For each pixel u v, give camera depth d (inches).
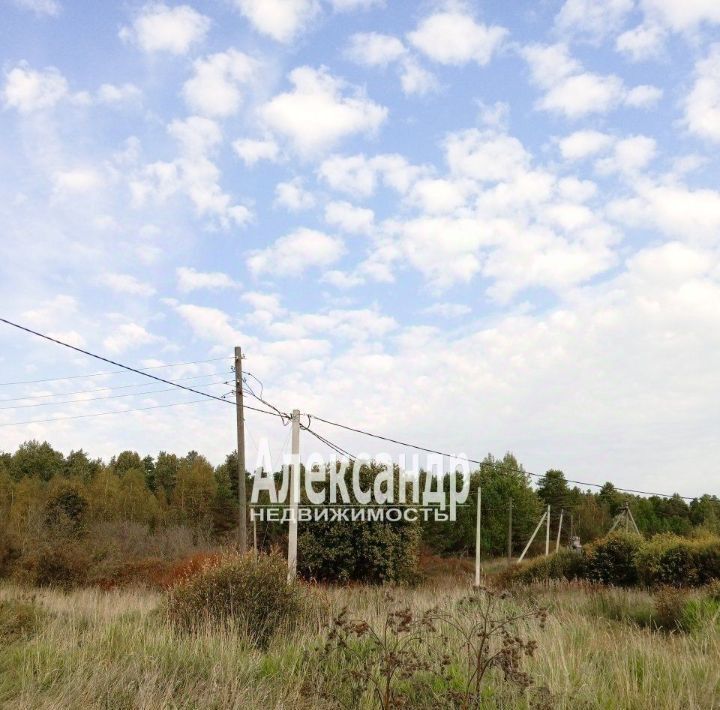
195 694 245.0
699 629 427.8
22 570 853.2
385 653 269.0
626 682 253.0
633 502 2923.2
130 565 946.1
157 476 2950.3
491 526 2134.6
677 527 2723.9
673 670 283.9
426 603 473.4
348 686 258.8
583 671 275.0
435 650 298.4
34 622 384.8
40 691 237.8
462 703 228.1
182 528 1660.9
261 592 399.5
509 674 244.8
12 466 2792.8
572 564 1063.0
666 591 552.4
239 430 745.0
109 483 2255.2
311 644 324.2
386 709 232.2
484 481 2210.9
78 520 1493.6
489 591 336.2
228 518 2183.8
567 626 406.0
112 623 377.7
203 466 2433.6
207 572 422.3
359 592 609.0
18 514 1421.0
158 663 284.4
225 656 300.0
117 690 242.7
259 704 240.8
